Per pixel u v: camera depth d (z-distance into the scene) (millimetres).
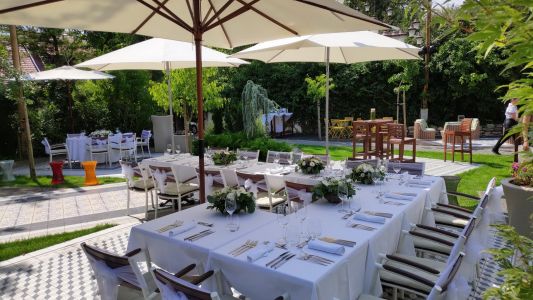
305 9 3561
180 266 3074
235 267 2666
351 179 4961
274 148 8633
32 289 3961
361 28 3615
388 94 17625
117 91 14852
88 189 8656
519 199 4504
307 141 16672
